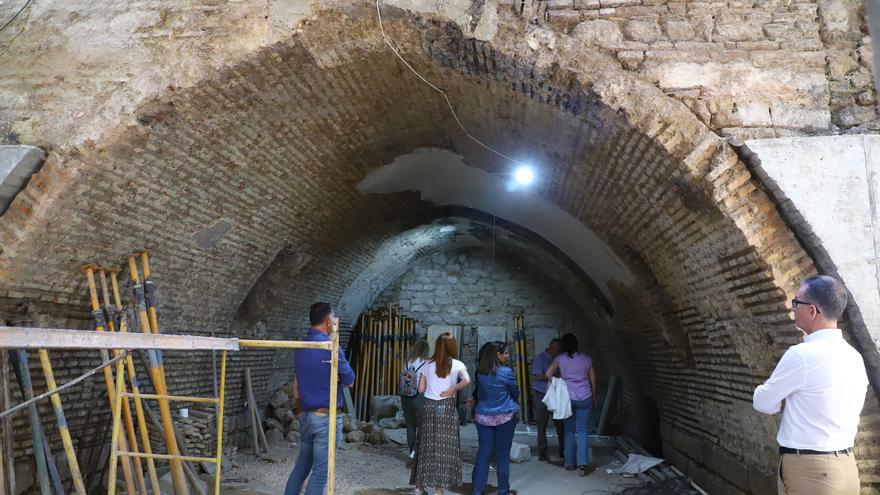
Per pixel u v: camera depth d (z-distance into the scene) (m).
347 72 5.00
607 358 10.88
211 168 5.23
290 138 5.58
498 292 12.25
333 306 10.10
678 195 4.47
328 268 8.88
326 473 4.16
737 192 4.08
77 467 4.09
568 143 5.16
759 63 4.28
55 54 4.61
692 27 4.38
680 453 6.79
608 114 4.39
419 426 5.53
